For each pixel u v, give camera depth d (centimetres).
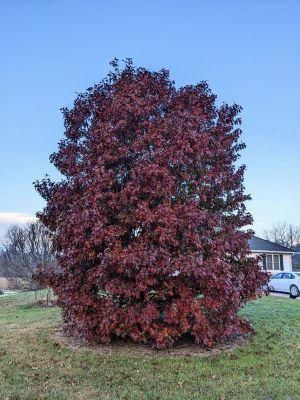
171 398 436
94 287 625
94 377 507
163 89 731
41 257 1472
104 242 598
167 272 560
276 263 2875
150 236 579
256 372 520
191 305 580
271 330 752
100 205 603
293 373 513
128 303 606
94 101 761
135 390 462
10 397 439
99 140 657
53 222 727
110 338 642
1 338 716
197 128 679
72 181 691
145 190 591
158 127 642
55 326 815
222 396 440
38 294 1609
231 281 610
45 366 550
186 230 579
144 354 598
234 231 665
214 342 625
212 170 660
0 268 1809
